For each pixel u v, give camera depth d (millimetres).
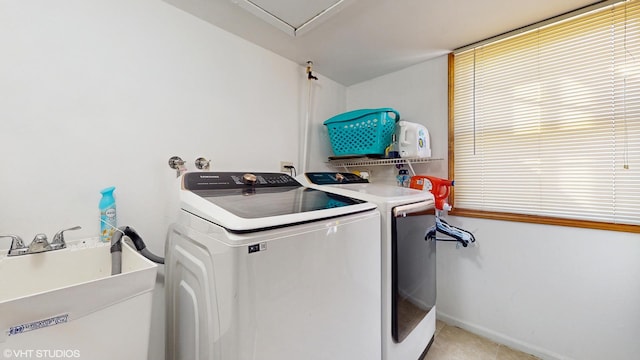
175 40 1403
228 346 685
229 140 1664
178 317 1036
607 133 1466
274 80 1963
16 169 968
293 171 2086
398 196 1417
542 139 1671
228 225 712
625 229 1392
